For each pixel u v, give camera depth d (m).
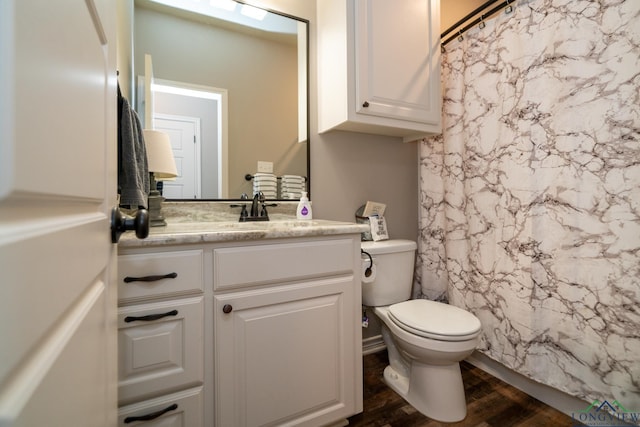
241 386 0.95
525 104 1.32
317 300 1.10
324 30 1.58
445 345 1.17
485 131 1.50
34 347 0.25
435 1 1.60
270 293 1.00
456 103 1.65
